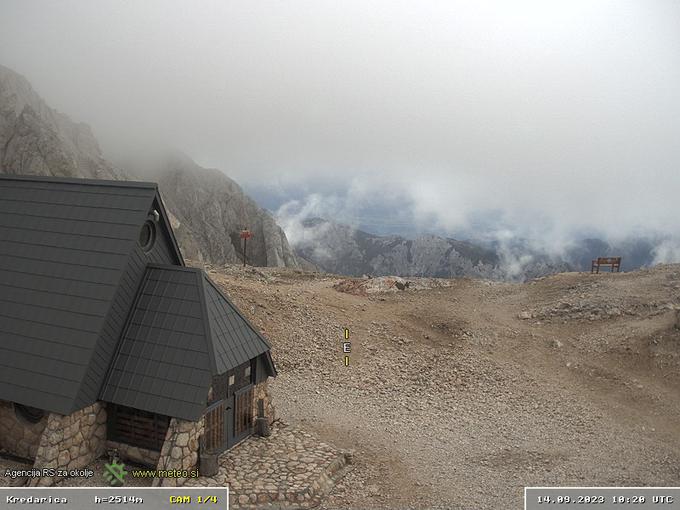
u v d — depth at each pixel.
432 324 30.34
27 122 83.31
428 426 20.06
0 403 15.09
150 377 14.62
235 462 15.31
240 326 16.31
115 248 15.66
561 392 23.44
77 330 14.80
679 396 22.77
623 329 27.97
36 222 16.78
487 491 15.45
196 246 90.81
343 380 23.89
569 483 16.00
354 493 14.89
